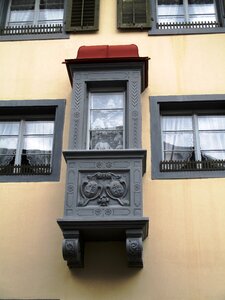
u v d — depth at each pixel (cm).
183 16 1037
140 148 796
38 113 930
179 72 934
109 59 867
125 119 841
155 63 945
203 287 742
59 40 988
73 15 1014
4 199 830
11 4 1079
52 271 766
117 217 737
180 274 753
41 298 748
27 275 765
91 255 775
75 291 750
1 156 903
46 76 948
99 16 1012
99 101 868
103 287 750
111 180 775
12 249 787
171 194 818
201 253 767
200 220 794
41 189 837
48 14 1058
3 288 757
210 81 922
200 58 948
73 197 763
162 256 768
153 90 916
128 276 757
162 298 738
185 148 891
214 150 888
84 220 732
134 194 761
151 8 1023
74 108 841
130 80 859
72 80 888
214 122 913
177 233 785
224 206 805
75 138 814
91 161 789
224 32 974
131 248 728
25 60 968
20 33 1005
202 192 818
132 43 971
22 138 916
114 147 827
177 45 965
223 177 830
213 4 1049
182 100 902
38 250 784
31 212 817
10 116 935
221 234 781
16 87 937
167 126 914
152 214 802
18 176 852
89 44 977
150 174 837
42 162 895
